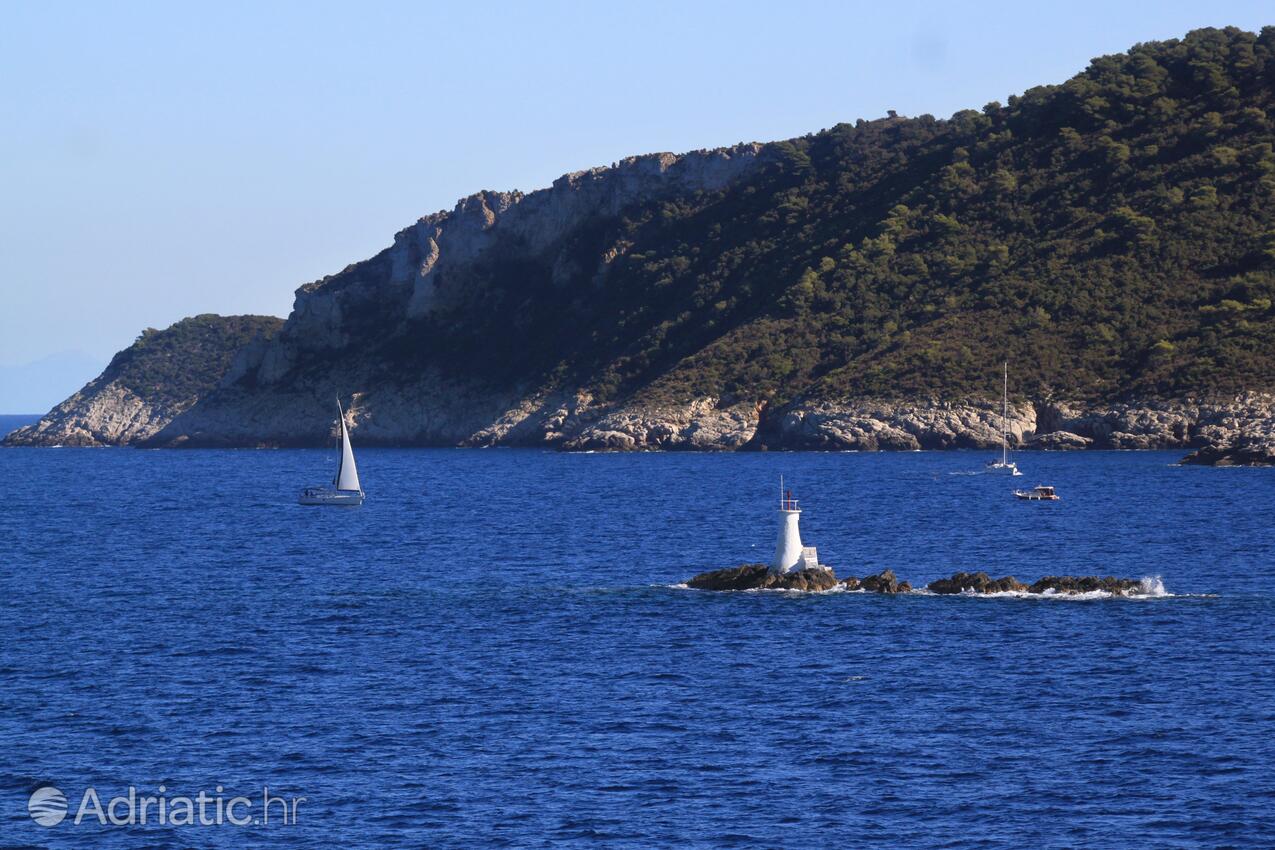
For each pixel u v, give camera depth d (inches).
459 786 5526.6
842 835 5029.5
